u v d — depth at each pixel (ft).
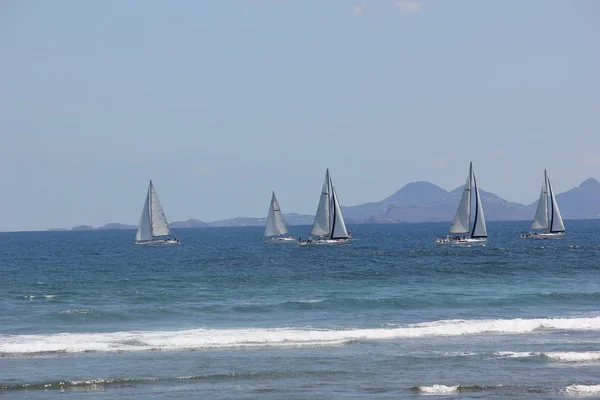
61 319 272.10
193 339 220.43
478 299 319.47
